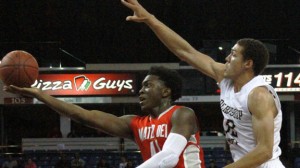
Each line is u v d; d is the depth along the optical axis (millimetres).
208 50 18562
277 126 3082
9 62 3121
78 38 21891
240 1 21344
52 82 18609
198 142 3059
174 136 2889
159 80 3094
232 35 22047
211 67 3465
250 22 21969
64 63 19984
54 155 18453
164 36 3529
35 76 3188
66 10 21250
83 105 21078
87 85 18719
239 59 3107
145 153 3146
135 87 18859
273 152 3119
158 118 3068
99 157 18156
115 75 18875
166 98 3105
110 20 21516
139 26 21500
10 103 19000
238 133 3150
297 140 20906
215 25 21891
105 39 21891
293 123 20453
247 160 2787
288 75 18656
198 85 19078
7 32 21484
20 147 20203
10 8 21000
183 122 2947
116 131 3244
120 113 21719
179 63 19328
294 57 19625
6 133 22016
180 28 21625
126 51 21812
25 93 3131
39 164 17750
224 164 17781
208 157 18125
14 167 16859
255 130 2910
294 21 21719
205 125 23000
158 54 21531
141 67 19141
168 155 2809
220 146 19312
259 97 2951
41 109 22812
